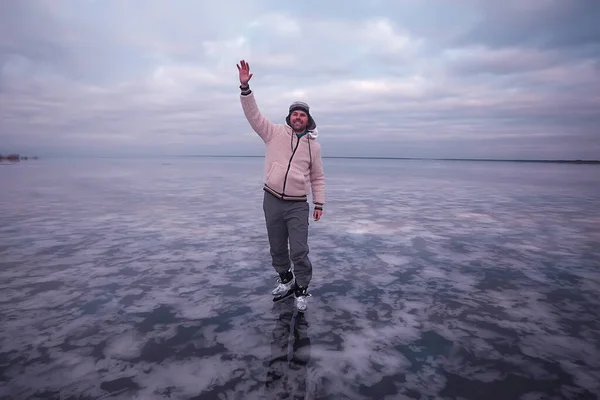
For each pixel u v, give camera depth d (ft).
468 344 6.55
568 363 5.95
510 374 5.62
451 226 18.13
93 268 10.96
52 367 5.72
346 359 6.01
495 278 10.28
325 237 15.55
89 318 7.54
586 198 31.50
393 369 5.72
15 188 36.91
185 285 9.58
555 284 9.79
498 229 17.40
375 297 8.84
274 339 6.68
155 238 15.12
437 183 52.39
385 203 27.68
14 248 13.28
